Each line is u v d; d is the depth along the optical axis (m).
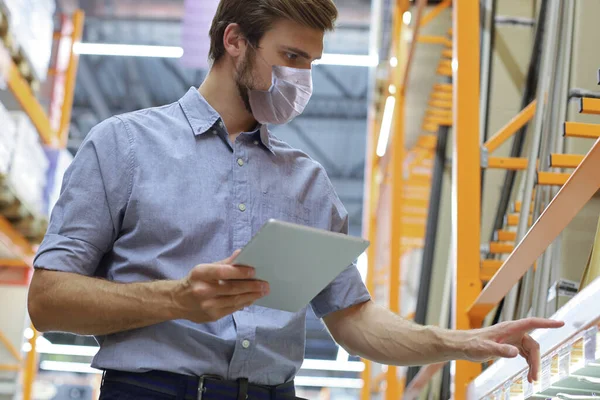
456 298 2.84
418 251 6.68
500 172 3.70
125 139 1.75
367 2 10.66
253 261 1.39
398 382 5.61
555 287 2.64
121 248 1.71
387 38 6.92
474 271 2.87
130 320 1.54
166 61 13.97
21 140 5.59
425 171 6.22
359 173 15.95
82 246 1.65
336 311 1.94
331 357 16.50
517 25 3.92
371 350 1.88
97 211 1.69
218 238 1.73
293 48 1.80
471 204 2.93
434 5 5.62
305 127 15.33
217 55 1.88
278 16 1.79
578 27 2.85
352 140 15.46
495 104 3.82
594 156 1.70
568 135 2.26
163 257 1.68
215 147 1.82
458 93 3.03
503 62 3.88
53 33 7.38
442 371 3.99
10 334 6.49
